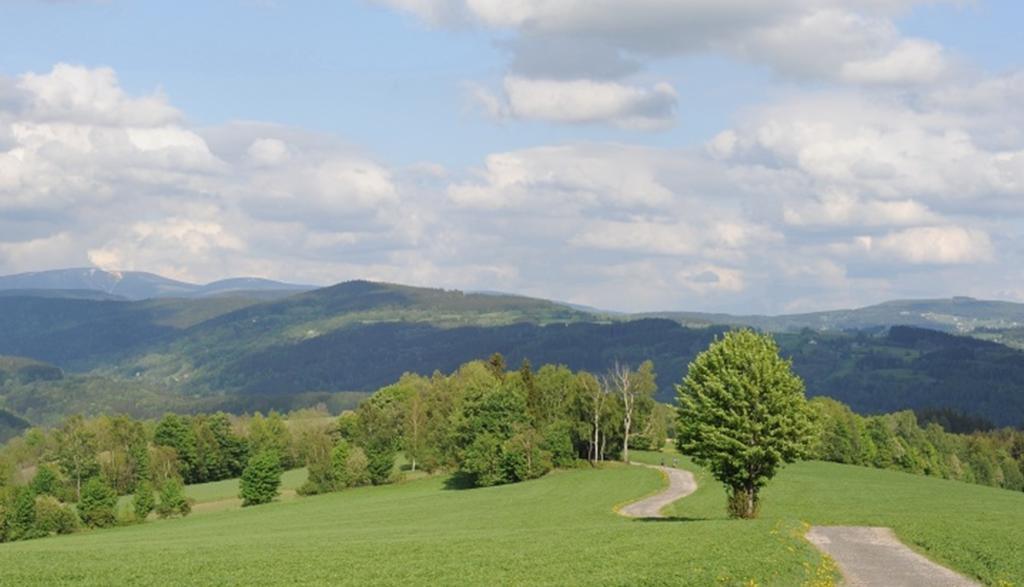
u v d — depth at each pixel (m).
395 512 106.19
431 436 160.25
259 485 140.38
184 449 180.12
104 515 123.12
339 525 92.94
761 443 65.94
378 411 176.75
